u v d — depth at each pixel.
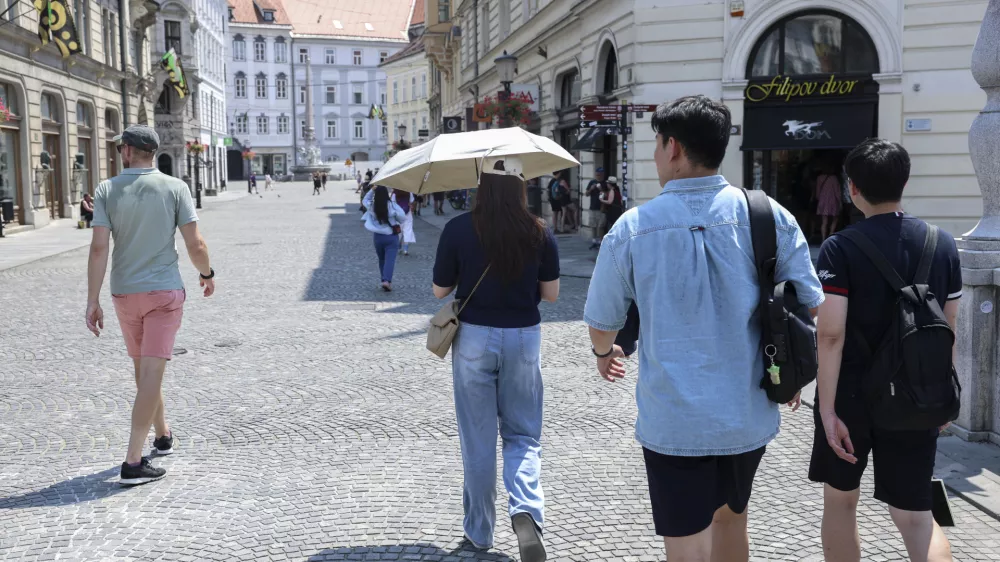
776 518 4.39
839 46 16.23
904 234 2.97
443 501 4.68
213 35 64.38
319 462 5.35
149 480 5.01
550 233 3.94
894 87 15.84
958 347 5.34
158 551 4.08
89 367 8.06
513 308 3.89
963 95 15.58
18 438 5.89
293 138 94.19
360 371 7.84
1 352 8.73
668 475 2.66
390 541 4.17
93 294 4.93
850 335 2.98
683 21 16.64
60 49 23.66
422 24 81.62
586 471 5.13
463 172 4.54
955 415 2.85
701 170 2.67
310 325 10.22
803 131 16.31
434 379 7.52
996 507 4.27
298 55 94.50
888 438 3.00
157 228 4.96
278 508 4.60
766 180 17.38
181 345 9.06
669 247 2.61
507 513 4.52
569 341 9.04
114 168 35.03
